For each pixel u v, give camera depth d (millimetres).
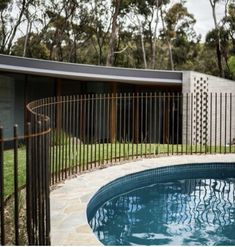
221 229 5500
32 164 3730
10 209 5242
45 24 26297
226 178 9148
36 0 25453
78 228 4652
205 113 13695
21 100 12602
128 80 13133
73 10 26062
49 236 4062
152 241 4992
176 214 6191
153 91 15227
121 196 7406
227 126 14523
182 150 10906
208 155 10617
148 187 8203
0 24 25703
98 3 26766
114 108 13469
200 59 31125
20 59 10633
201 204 6859
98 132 14164
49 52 27766
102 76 12484
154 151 11180
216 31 26625
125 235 5215
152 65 28391
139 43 29500
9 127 12078
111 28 27203
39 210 3787
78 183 7031
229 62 26938
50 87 13336
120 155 9727
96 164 8875
